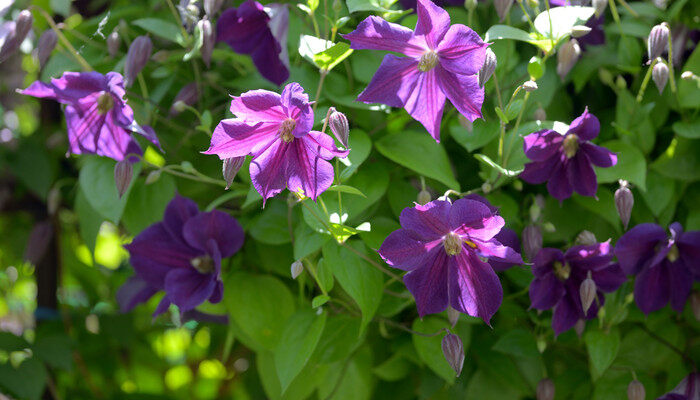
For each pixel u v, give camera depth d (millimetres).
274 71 772
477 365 821
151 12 874
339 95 788
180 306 767
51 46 768
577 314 753
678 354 813
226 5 848
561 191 750
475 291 689
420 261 684
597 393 804
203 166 841
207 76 824
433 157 764
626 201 731
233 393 1137
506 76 807
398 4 833
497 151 774
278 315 799
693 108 819
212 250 765
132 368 1138
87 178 797
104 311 1068
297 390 810
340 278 730
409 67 690
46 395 1017
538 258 730
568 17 713
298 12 803
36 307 1029
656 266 758
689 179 800
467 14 819
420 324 784
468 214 662
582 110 854
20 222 1098
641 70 829
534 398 827
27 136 995
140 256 781
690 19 839
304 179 670
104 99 735
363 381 810
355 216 754
